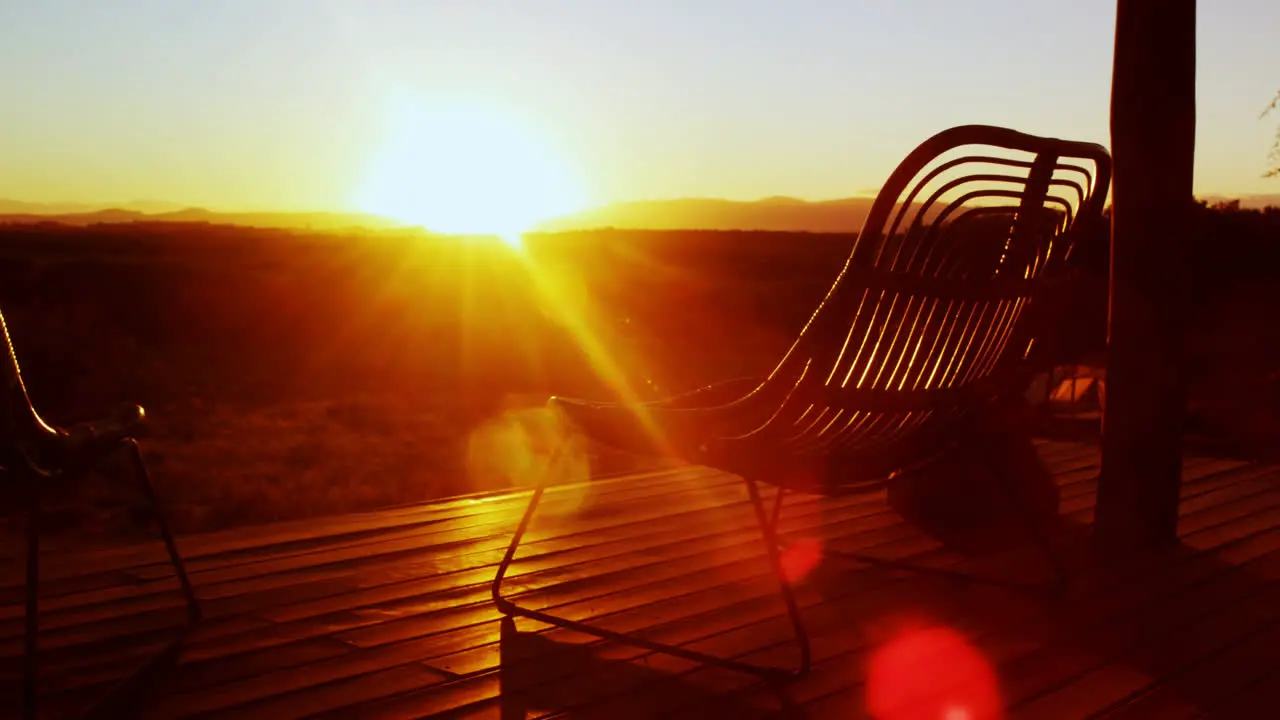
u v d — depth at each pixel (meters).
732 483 3.88
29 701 1.72
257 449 7.07
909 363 2.18
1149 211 2.89
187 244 44.75
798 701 1.95
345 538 3.07
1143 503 2.98
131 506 5.13
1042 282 2.35
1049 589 2.56
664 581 2.69
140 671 2.06
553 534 3.14
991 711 1.91
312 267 30.80
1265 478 3.94
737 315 19.03
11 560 2.80
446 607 2.46
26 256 30.86
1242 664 2.15
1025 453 3.27
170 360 12.52
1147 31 2.83
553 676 2.06
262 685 2.00
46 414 8.45
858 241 1.88
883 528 3.24
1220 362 8.16
